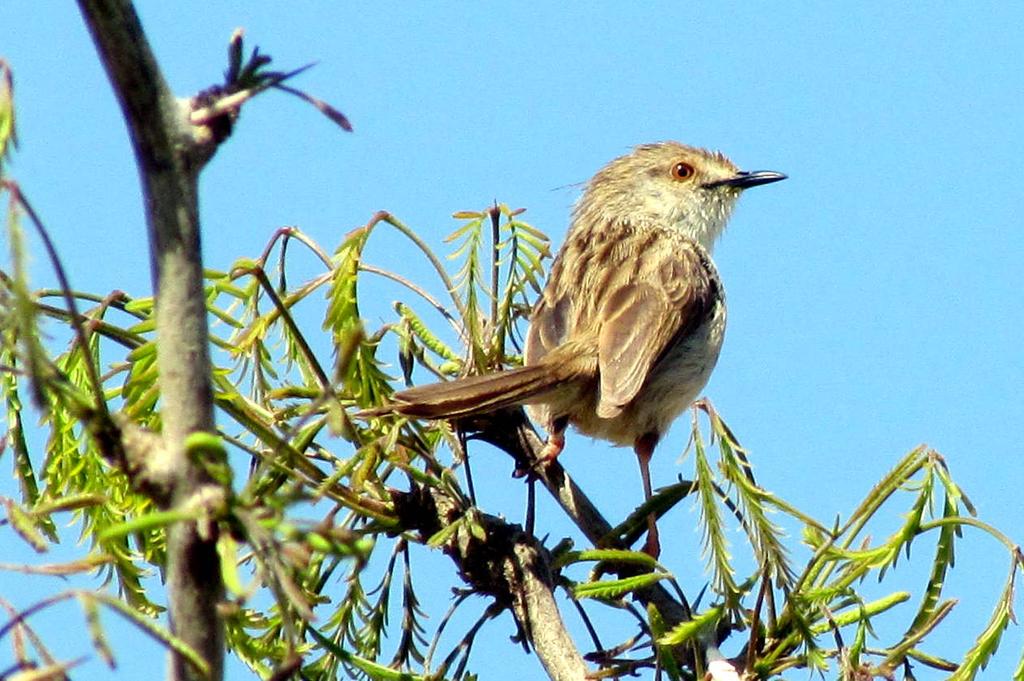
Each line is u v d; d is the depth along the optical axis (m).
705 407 8.11
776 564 7.91
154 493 4.55
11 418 7.98
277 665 7.94
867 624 7.96
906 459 8.15
